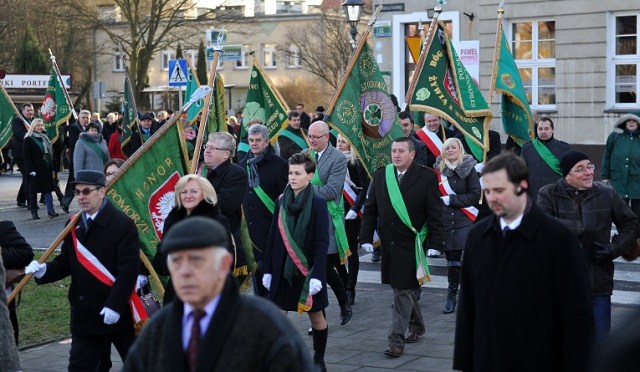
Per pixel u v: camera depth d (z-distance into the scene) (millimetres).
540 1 26969
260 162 9805
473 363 5312
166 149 8211
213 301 3742
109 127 25016
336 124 11359
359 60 11477
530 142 12391
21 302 11125
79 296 6934
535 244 5098
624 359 3475
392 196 8820
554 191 7277
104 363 7387
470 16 28375
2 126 20922
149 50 41000
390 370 8156
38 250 14586
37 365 8617
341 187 9836
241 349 3662
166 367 3699
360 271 13164
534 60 27547
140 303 7102
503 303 5105
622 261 13383
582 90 26547
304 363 3717
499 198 5094
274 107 13727
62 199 20609
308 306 7891
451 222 10445
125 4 40562
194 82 14133
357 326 9922
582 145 26609
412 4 29641
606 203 7156
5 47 45375
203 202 6945
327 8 44156
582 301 5039
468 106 12375
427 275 8734
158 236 8102
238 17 42219
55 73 20906
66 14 42156
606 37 26062
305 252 8023
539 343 5070
